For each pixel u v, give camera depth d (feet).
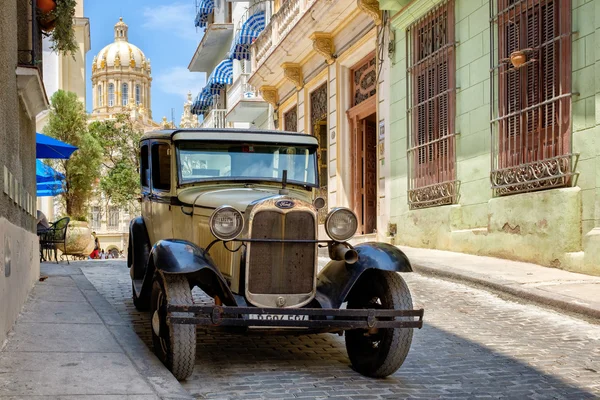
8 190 21.11
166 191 22.68
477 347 22.29
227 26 109.70
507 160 39.65
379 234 56.24
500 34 40.22
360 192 63.21
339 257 18.65
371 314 17.46
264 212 18.04
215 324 16.87
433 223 47.32
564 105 34.94
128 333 21.54
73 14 33.65
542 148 36.65
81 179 78.28
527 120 37.73
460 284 34.42
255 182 21.99
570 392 17.60
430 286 34.22
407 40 51.19
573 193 34.27
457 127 45.19
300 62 74.74
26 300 26.32
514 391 17.60
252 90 94.53
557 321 26.07
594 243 32.71
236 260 18.40
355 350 19.39
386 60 54.90
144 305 25.58
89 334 20.86
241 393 16.78
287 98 82.02
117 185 134.62
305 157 22.85
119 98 314.76
